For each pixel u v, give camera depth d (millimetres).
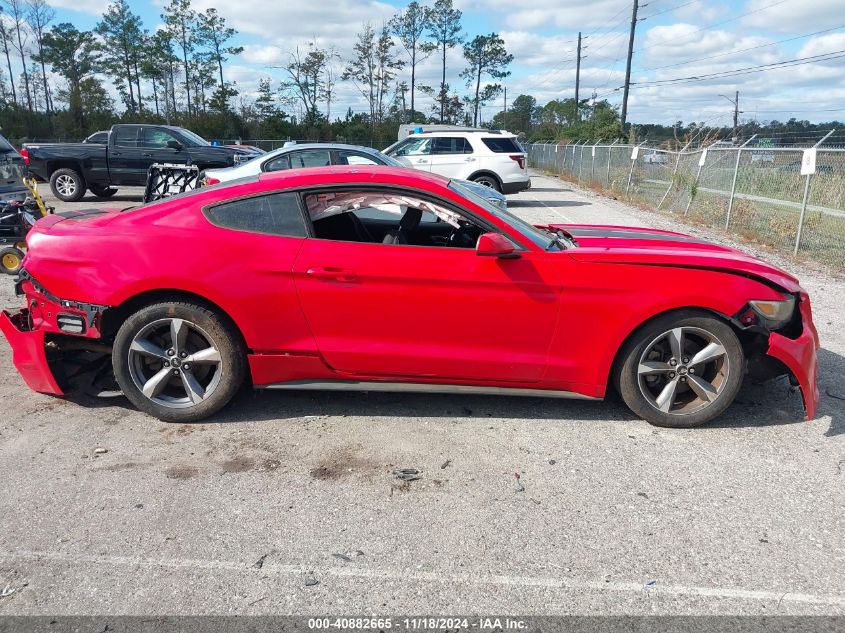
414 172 4160
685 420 3904
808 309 3959
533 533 2904
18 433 3777
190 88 62438
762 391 4531
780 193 11484
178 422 3928
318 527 2930
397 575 2619
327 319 3740
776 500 3197
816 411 4234
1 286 7539
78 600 2457
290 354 3803
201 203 3832
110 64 63438
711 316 3746
